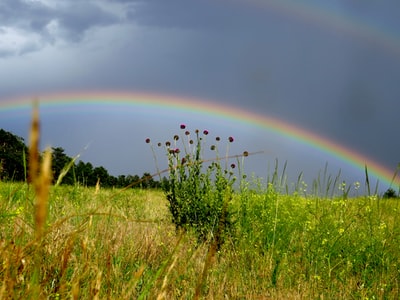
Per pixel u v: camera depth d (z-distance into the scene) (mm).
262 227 5742
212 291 3508
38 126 735
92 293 1845
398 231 5020
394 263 4598
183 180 6059
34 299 1167
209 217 5520
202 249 4672
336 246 4809
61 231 3236
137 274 1720
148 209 8094
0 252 1735
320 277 4207
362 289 3998
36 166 743
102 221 4082
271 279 4230
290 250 5164
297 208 6254
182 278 3557
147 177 1569
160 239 4953
